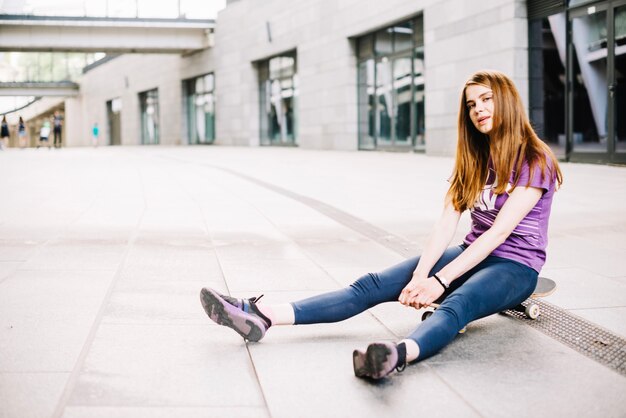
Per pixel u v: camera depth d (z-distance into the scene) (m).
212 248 5.58
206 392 2.59
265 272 4.71
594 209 7.70
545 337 3.28
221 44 33.53
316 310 3.15
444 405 2.49
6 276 4.46
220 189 10.46
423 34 19.59
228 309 3.04
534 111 15.66
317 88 25.38
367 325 3.50
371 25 21.55
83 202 8.72
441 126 18.30
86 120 56.62
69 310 3.68
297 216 7.47
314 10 25.16
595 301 3.94
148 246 5.61
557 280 4.45
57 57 57.19
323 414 2.41
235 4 31.83
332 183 11.28
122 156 23.66
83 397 2.52
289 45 27.38
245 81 31.56
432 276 3.26
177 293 4.08
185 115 39.03
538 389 2.64
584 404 2.50
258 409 2.45
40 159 21.19
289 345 3.16
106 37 33.53
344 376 2.77
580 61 14.30
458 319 2.89
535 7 15.16
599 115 14.04
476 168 3.30
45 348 3.05
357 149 23.69
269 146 30.75
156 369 2.82
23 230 6.37
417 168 14.31
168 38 34.41
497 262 3.18
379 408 2.46
